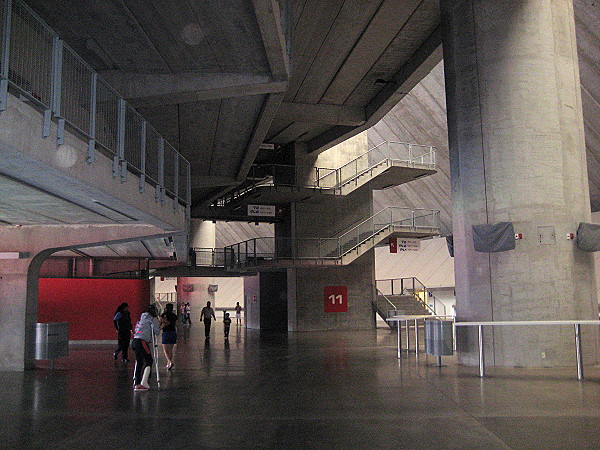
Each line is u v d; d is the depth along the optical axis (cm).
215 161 2361
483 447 571
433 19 1836
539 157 1275
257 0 1041
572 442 587
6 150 630
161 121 1831
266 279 3462
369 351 1722
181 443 600
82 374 1248
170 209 1319
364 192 3275
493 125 1304
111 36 1215
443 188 4519
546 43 1305
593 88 3114
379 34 1927
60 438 627
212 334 2870
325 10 1753
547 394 881
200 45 1259
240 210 3334
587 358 1251
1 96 593
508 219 1276
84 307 2330
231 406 816
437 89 3856
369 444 588
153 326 1020
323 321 3102
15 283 1365
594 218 3791
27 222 1327
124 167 991
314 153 3072
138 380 995
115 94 977
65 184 828
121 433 648
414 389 949
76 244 1379
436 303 4700
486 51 1323
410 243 3053
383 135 4428
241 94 1443
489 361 1268
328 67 2162
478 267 1308
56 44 743
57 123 741
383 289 4794
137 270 2898
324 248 3078
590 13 2773
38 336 1360
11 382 1116
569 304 1251
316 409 784
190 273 3462
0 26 629
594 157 3488
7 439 623
